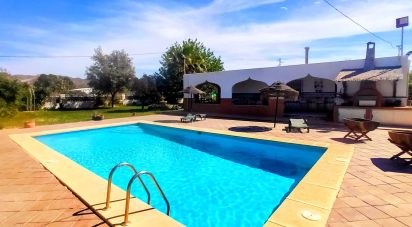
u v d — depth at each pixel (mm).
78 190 4578
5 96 19438
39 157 7055
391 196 4480
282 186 6211
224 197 5637
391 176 5543
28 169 5941
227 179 6738
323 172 5676
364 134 9406
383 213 3852
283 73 17438
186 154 9305
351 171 5891
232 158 8734
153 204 5273
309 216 3674
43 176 5453
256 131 12016
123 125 14945
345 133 11195
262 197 5605
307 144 8867
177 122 15602
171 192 5898
